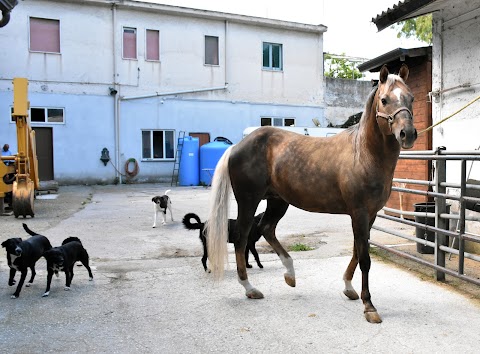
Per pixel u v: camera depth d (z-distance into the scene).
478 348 3.41
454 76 7.15
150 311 4.31
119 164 20.92
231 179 4.86
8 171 10.65
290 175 4.47
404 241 7.37
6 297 4.75
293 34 24.56
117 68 20.84
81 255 5.27
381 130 3.77
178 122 22.05
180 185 20.33
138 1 20.78
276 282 5.21
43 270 5.87
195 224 5.75
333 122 25.72
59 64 19.84
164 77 21.77
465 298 4.54
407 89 3.67
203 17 22.34
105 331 3.82
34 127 19.48
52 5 19.66
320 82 25.28
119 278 5.46
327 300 4.55
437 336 3.63
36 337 3.70
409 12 6.84
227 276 5.54
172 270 5.82
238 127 23.36
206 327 3.89
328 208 4.36
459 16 6.98
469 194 6.14
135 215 10.87
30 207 10.13
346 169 4.05
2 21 6.61
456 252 4.80
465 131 6.93
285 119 24.61
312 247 7.08
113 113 20.81
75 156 20.17
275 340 3.60
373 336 3.64
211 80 22.70
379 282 5.12
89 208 12.20
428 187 7.73
